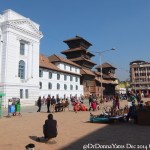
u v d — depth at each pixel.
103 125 18.23
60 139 12.91
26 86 48.19
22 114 28.25
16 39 46.16
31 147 10.16
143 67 135.75
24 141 12.55
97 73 96.88
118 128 16.70
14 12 46.00
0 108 24.22
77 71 79.12
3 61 44.00
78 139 12.86
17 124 19.12
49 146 11.36
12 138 13.36
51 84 62.06
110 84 103.69
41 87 57.94
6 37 44.12
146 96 86.31
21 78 47.72
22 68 48.03
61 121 20.77
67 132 15.08
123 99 75.25
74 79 74.94
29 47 49.66
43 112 31.44
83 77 81.94
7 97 43.31
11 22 44.56
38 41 52.25
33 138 13.36
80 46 95.56
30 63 49.81
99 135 14.00
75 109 30.78
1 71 43.97
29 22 49.09
